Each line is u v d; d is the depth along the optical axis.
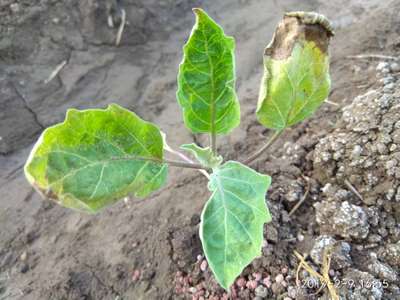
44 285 0.21
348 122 0.22
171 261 0.21
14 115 0.30
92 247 0.22
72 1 0.33
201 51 0.15
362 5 0.34
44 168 0.13
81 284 0.21
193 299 0.20
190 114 0.17
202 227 0.15
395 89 0.22
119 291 0.21
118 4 0.34
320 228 0.21
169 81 0.32
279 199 0.22
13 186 0.27
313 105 0.17
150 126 0.15
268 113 0.17
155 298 0.20
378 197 0.20
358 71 0.27
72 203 0.14
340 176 0.21
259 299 0.19
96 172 0.14
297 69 0.16
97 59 0.33
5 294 0.22
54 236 0.24
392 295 0.18
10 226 0.25
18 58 0.32
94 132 0.14
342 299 0.18
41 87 0.31
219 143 0.26
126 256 0.22
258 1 0.37
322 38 0.15
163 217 0.22
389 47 0.28
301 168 0.23
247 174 0.16
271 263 0.20
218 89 0.16
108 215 0.24
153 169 0.16
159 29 0.35
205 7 0.37
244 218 0.15
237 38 0.34
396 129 0.21
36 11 0.33
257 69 0.31
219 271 0.14
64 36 0.33
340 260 0.19
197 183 0.24
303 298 0.18
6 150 0.28
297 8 0.36
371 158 0.21
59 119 0.30
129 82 0.32
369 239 0.20
